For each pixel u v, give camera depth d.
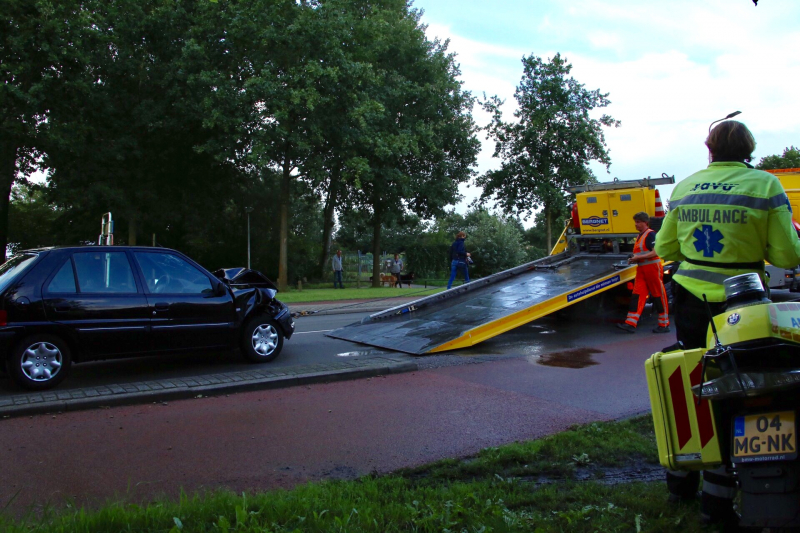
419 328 10.65
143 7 28.05
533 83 29.20
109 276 7.70
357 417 5.96
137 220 30.17
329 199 35.38
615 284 11.55
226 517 3.41
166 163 30.92
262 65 26.08
